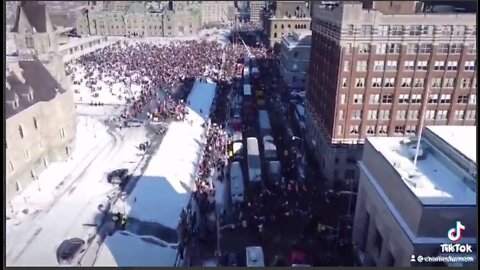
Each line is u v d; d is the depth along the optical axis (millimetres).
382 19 53062
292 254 41656
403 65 55594
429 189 32688
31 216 47500
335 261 41375
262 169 61812
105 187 54750
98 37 181375
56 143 61469
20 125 52562
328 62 60844
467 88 56844
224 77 120750
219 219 48312
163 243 42875
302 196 54562
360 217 43875
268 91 108812
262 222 47719
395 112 58406
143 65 131500
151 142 70062
